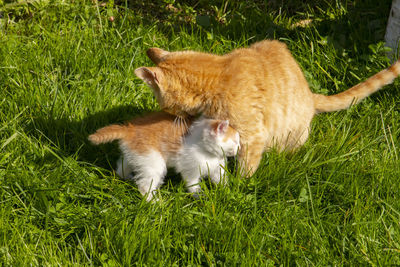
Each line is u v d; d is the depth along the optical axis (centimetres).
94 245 338
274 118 397
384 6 583
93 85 469
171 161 395
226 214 364
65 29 561
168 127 395
